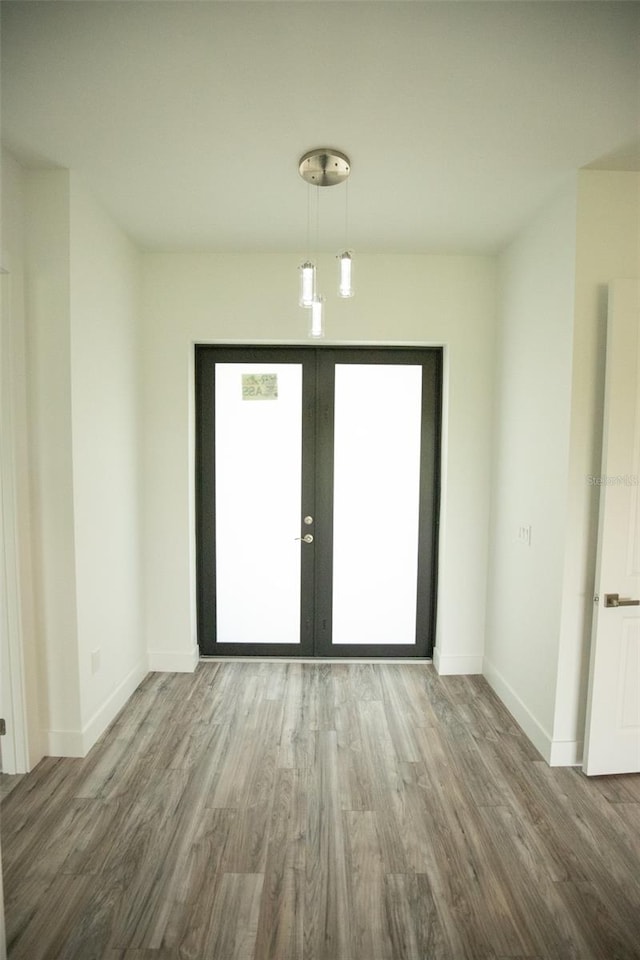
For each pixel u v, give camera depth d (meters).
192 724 2.34
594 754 1.97
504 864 1.54
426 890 1.45
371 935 1.31
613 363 1.87
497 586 2.69
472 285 2.75
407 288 2.73
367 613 3.09
